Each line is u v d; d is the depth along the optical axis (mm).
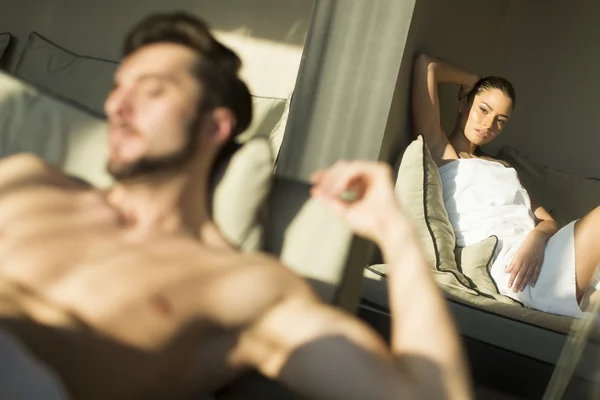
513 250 2506
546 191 3275
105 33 3043
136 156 1278
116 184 1299
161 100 1308
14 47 3129
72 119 1586
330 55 1965
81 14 3090
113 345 1152
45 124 1581
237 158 1480
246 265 1212
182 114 1310
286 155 1953
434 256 2377
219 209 1442
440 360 1058
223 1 2891
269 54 2791
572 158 3570
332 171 1242
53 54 2930
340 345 1095
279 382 1160
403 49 1933
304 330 1130
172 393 1183
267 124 2488
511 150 3447
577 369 1450
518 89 3613
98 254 1209
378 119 1925
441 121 2973
